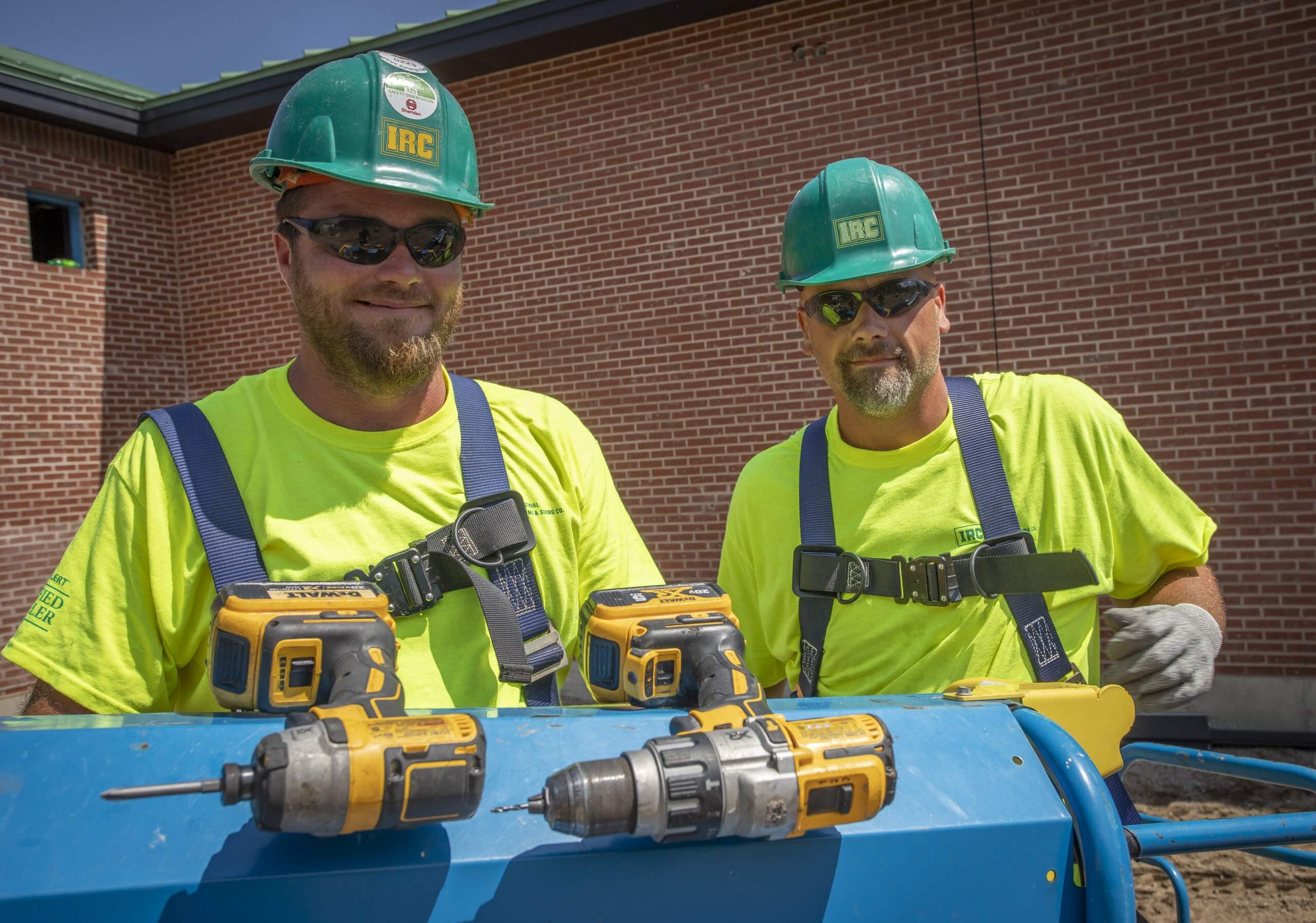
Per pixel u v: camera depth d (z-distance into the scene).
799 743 0.94
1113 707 1.39
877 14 6.34
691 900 1.00
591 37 7.00
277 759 0.81
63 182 8.14
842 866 1.04
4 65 7.38
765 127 6.70
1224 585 5.63
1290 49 5.42
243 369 8.72
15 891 0.87
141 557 1.43
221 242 8.75
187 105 8.10
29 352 7.86
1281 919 3.61
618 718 1.17
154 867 0.91
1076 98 5.88
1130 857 1.23
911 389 1.98
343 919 0.91
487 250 7.63
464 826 0.99
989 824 1.09
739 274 6.84
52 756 0.99
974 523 2.00
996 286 6.09
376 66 1.42
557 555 1.62
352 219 1.37
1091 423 2.02
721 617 1.29
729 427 6.91
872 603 2.01
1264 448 5.55
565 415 1.73
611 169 7.19
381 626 1.13
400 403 1.52
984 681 1.44
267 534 1.44
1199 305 5.66
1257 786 4.87
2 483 7.64
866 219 2.01
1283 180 5.46
